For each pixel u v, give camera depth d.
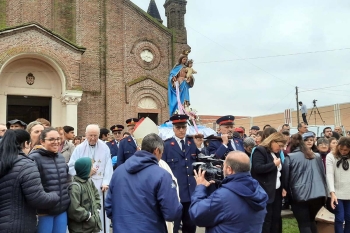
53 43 19.12
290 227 7.70
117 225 3.77
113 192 3.95
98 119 21.80
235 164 3.64
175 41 24.67
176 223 5.87
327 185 6.32
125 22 23.23
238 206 3.48
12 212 3.89
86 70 21.80
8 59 18.02
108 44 22.53
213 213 3.55
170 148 6.17
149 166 3.88
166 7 25.73
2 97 19.33
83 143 6.66
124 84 22.70
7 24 20.70
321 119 31.95
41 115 21.42
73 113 19.47
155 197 3.76
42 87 20.39
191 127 10.23
